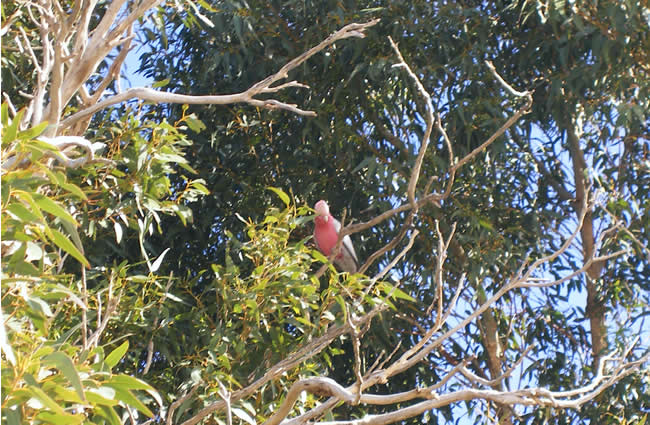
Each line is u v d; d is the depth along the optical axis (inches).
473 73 473.1
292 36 480.1
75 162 247.1
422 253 470.0
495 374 466.6
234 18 439.8
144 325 325.1
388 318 433.4
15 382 162.7
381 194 466.0
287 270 327.0
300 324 336.8
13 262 201.6
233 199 468.8
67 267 374.6
